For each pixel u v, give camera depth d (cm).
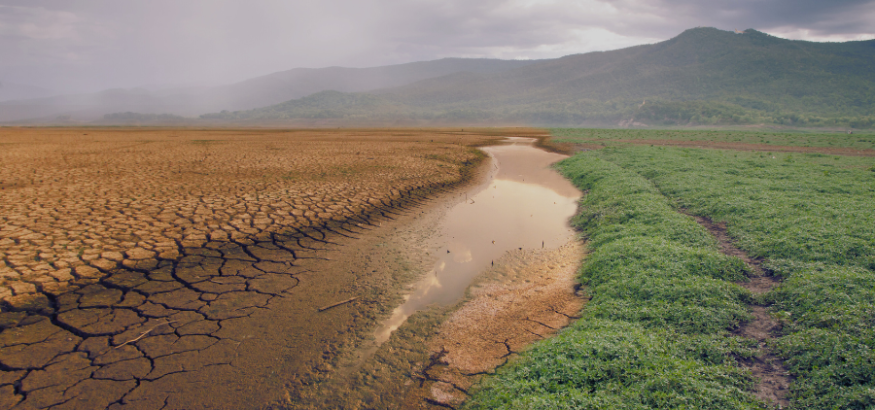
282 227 1024
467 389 459
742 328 518
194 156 2275
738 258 707
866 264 625
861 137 4172
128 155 2298
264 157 2256
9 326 544
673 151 2444
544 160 2467
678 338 491
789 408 373
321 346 536
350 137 4428
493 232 1060
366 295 687
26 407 411
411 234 1030
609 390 407
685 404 372
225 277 732
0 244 804
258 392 447
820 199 1045
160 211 1083
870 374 375
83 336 533
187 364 488
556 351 478
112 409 414
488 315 623
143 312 600
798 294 549
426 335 570
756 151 2697
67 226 931
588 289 688
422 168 1984
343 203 1274
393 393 454
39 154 2305
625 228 934
